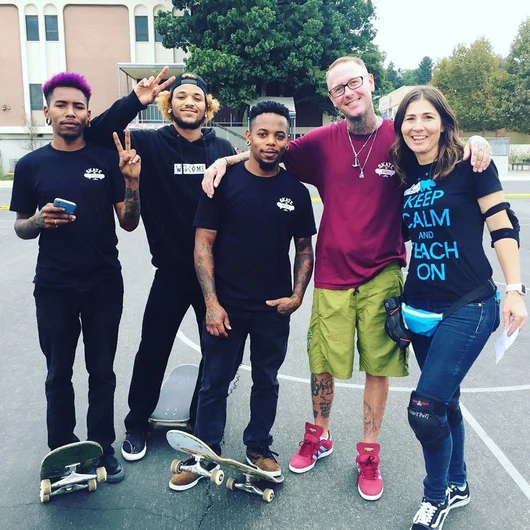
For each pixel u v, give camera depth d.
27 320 6.04
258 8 25.39
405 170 2.69
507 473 3.13
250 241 2.81
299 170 3.18
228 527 2.66
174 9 31.03
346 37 28.45
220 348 2.89
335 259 3.01
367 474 2.95
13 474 3.11
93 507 2.81
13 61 31.41
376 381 3.04
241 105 28.34
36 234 2.79
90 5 30.91
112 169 2.91
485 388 4.30
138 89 3.02
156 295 3.24
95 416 3.00
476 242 2.46
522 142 41.97
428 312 2.54
